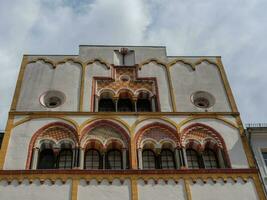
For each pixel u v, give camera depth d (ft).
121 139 104.01
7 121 105.91
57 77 118.93
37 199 90.12
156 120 108.06
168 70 123.24
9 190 91.35
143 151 104.01
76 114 108.06
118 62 126.41
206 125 108.17
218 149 104.01
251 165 99.96
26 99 112.27
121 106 115.34
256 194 93.71
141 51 128.77
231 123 109.09
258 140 105.09
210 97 116.67
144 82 119.96
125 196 91.45
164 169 96.37
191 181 94.89
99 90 116.78
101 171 95.14
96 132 105.09
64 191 91.66
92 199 90.68
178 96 115.96
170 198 91.76
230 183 95.20
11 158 98.37
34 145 101.71
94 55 126.11
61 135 104.22
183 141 104.63
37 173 94.17
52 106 111.34
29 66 121.70
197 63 126.11
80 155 99.81
